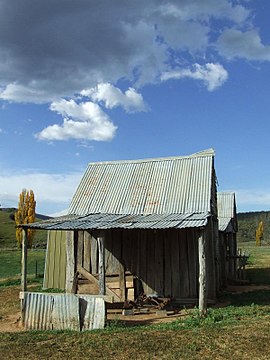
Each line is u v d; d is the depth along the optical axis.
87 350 10.27
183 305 16.92
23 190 55.75
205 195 17.47
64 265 21.42
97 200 19.00
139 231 17.95
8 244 62.06
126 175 19.98
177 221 14.98
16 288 22.47
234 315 13.72
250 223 99.56
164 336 11.12
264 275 28.14
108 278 17.70
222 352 9.72
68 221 16.19
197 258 17.28
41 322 13.01
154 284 17.45
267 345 10.06
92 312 12.62
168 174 19.16
